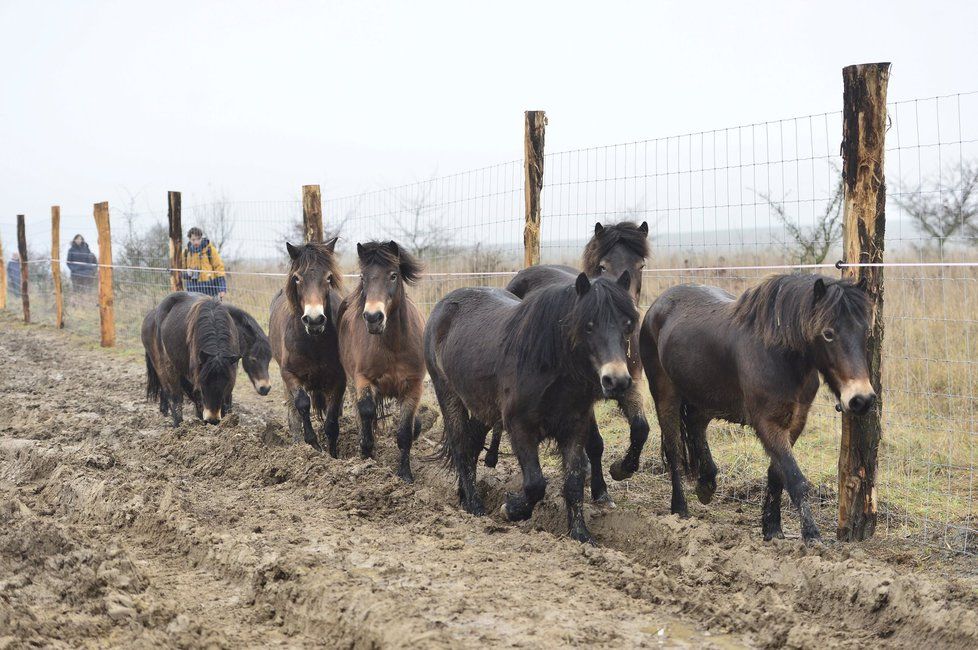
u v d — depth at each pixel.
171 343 9.67
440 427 9.56
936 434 7.70
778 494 5.70
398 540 5.45
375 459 8.08
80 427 9.22
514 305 6.37
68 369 14.41
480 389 6.16
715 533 5.34
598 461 6.64
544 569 4.89
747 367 5.41
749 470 7.37
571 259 10.70
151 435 8.95
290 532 5.53
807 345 5.05
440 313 6.93
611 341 5.02
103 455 7.33
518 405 5.64
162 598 4.53
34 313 24.55
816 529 5.11
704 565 4.86
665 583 4.58
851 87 5.42
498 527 5.76
